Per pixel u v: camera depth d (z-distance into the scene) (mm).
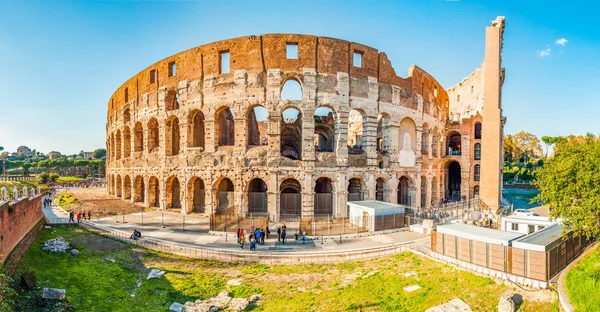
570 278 24203
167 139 60469
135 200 68688
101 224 47281
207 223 48812
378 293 26625
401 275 29453
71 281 28328
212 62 54875
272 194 50719
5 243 28062
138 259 34562
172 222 49469
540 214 59562
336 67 53062
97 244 38781
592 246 32469
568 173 26391
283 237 38000
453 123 80562
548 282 24406
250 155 51531
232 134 72438
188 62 57000
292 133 66375
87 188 111188
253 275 30703
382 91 56969
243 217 50094
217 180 53719
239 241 37344
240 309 24266
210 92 54469
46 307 23438
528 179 121875
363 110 55094
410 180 62469
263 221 48500
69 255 34250
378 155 57906
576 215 25547
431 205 67875
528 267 25328
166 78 60500
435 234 32156
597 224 24953
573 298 21703
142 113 65938
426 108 67312
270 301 25812
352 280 29219
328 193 57219
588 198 25156
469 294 25250
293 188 58438
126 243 39125
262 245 37031
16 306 22656
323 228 45156
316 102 52000
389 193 57750
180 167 57344
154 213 57438
